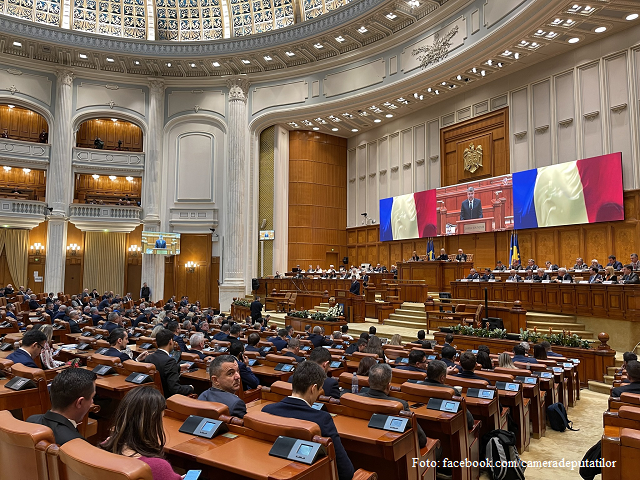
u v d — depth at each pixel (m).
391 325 14.05
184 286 22.00
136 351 6.80
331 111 20.70
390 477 2.85
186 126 22.69
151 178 21.95
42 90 20.95
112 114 21.92
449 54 16.30
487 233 17.23
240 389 4.71
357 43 19.50
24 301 15.59
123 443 1.96
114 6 21.39
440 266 15.64
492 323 10.38
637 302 9.63
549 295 11.59
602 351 8.14
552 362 6.45
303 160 23.31
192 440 2.50
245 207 21.91
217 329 10.12
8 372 4.10
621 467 2.56
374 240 22.39
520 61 15.66
